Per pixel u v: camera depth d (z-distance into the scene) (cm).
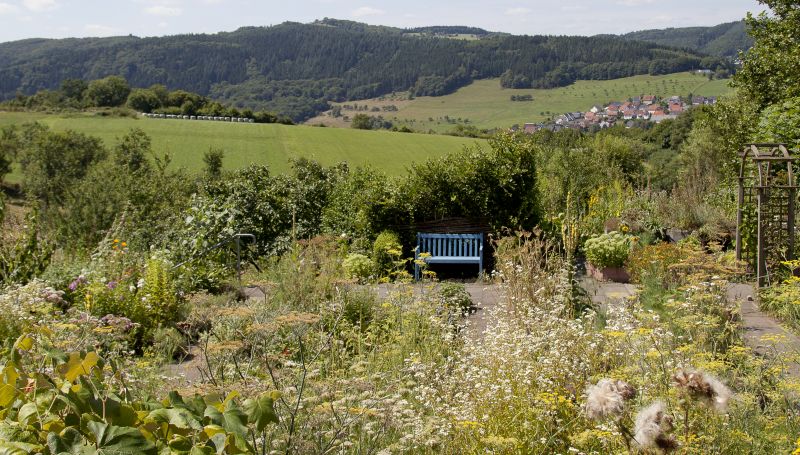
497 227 1138
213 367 443
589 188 1572
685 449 260
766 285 743
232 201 1258
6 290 641
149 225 1240
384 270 1060
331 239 1047
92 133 6969
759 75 1446
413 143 6519
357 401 363
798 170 979
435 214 1140
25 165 5159
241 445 202
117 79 11075
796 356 394
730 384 372
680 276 744
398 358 503
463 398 383
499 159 1145
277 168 5850
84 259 886
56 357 211
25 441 177
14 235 838
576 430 350
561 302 624
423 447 348
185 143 6588
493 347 425
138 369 445
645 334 400
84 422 180
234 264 1048
